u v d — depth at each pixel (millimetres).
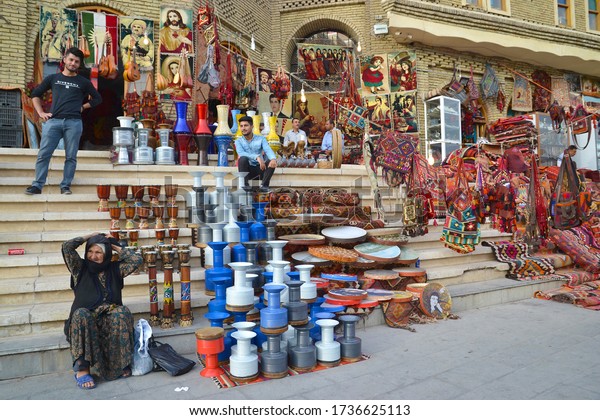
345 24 14312
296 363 4105
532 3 14938
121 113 13164
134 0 10828
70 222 5809
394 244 6387
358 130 10383
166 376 3996
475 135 14680
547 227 7820
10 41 9633
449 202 6895
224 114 8070
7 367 3885
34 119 9430
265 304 4602
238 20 12852
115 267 4156
